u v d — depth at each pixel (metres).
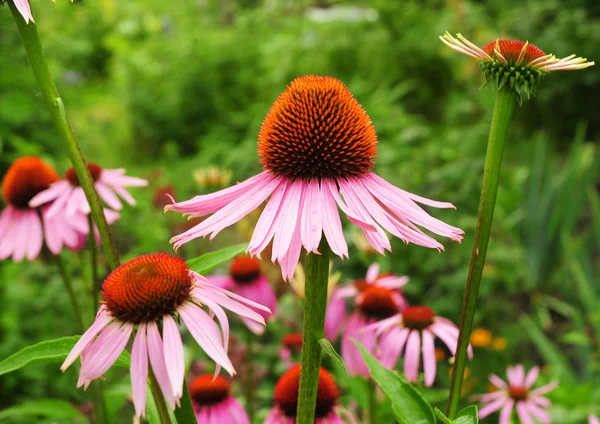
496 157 0.31
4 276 0.78
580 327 0.84
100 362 0.29
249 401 0.54
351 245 0.83
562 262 1.06
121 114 1.68
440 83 1.60
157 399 0.30
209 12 2.19
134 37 2.15
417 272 0.87
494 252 0.98
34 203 0.46
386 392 0.31
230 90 1.68
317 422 0.39
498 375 0.72
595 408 0.59
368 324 0.46
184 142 1.64
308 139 0.31
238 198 0.31
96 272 0.41
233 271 0.55
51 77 0.30
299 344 0.59
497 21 1.67
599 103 1.50
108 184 0.48
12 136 0.89
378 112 1.25
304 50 1.61
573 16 1.49
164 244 0.96
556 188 1.06
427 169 1.08
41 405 0.40
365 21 1.64
